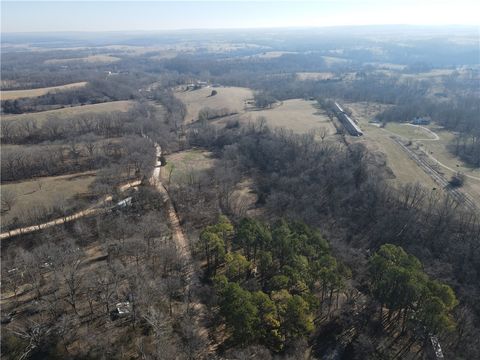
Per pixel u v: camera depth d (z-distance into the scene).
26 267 120.62
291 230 136.38
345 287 113.69
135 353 94.19
